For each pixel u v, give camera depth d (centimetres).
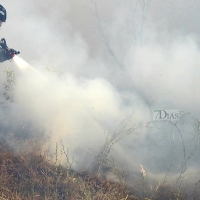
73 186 325
